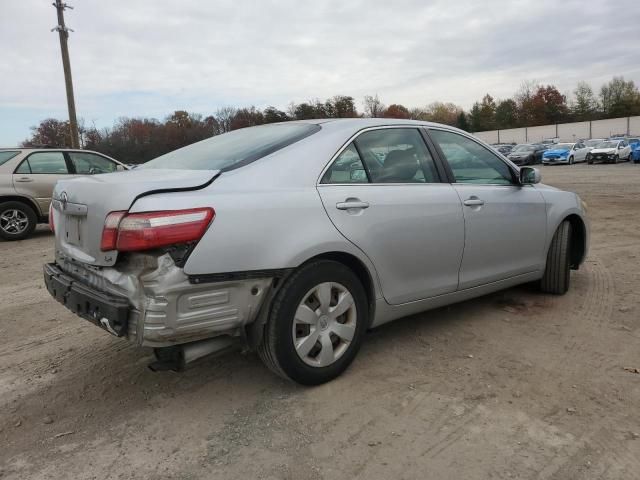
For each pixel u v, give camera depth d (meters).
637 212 11.03
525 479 2.38
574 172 26.42
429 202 3.70
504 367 3.50
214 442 2.72
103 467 2.54
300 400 3.12
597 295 5.02
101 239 2.70
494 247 4.21
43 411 3.08
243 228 2.79
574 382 3.27
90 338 4.23
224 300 2.77
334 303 3.25
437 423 2.84
